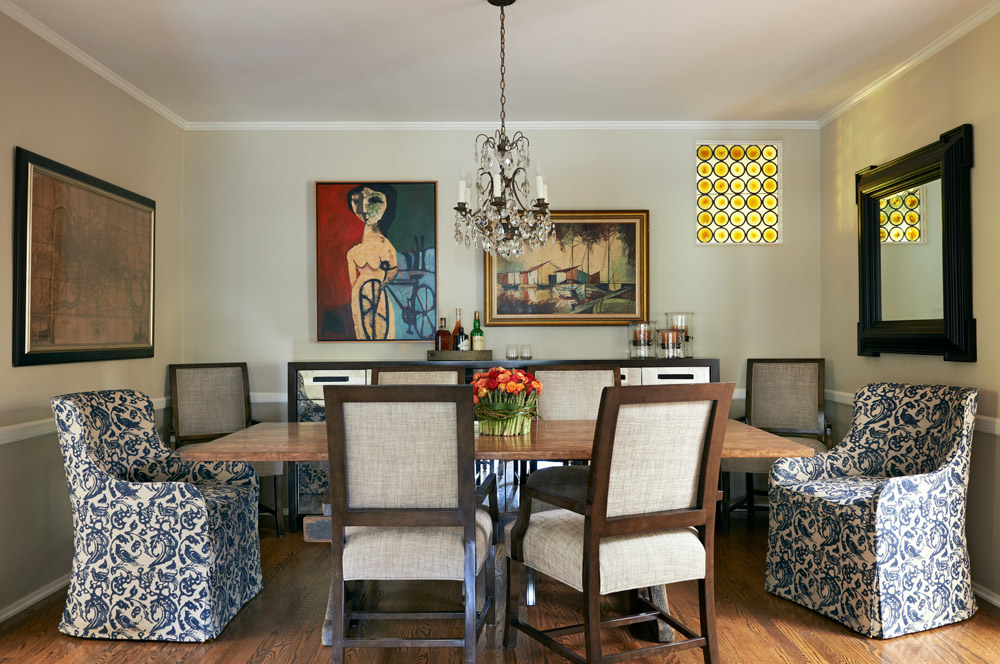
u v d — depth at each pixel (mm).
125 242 3922
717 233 4793
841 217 4480
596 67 3775
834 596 2889
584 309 4723
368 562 2303
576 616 2955
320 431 3137
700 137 4789
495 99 4281
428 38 3396
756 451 2521
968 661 2533
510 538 2568
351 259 4711
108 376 3791
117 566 2758
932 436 3172
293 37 3373
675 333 4512
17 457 3084
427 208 4727
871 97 4117
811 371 4418
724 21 3230
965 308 3238
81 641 2748
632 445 2160
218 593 2799
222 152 4730
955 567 2908
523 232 3080
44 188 3217
